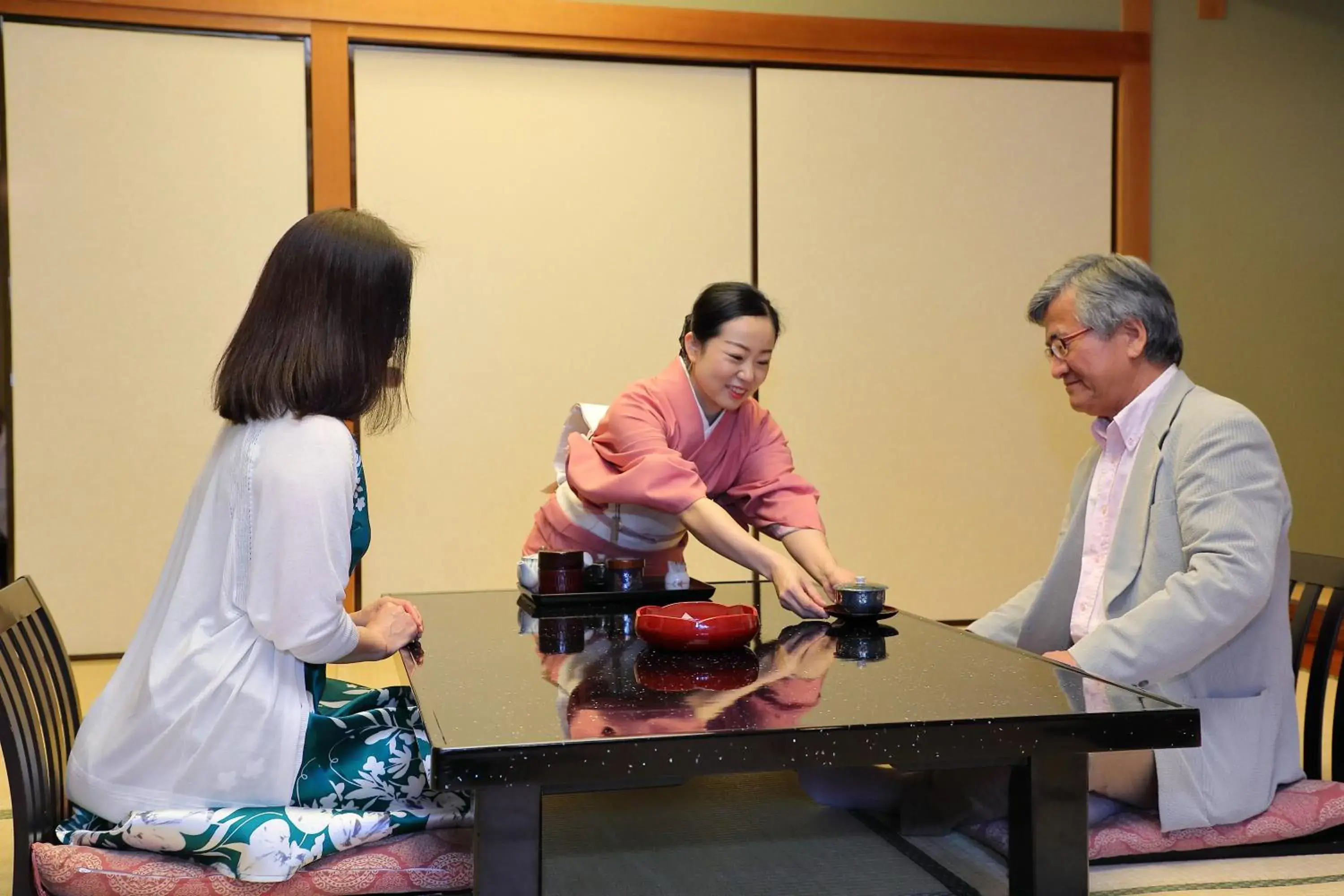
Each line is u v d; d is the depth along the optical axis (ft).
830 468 16.12
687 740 4.46
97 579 14.40
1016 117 16.35
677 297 15.66
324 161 14.56
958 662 5.87
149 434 14.44
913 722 4.67
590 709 4.88
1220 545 6.24
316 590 5.31
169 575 5.86
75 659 14.38
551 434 15.47
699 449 8.89
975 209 16.31
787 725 4.60
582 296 15.44
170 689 5.42
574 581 8.00
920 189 16.16
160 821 5.29
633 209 15.49
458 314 15.15
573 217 15.37
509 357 15.31
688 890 6.24
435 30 14.66
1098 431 7.57
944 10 16.06
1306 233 17.07
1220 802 6.45
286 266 5.57
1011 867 5.24
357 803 5.66
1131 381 7.09
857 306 16.08
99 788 5.51
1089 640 6.25
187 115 14.29
